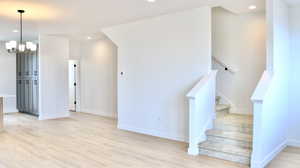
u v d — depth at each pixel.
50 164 3.80
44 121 7.39
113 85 8.13
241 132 4.29
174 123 5.18
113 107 8.19
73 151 4.45
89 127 6.55
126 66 6.18
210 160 3.94
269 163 3.78
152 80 5.57
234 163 3.79
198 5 4.51
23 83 8.88
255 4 4.49
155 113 5.54
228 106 5.33
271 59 3.91
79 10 4.75
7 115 8.48
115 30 6.39
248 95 5.22
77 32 7.17
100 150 4.51
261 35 5.04
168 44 5.21
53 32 7.16
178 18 5.01
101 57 8.55
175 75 5.11
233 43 5.40
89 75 9.11
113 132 5.96
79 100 9.54
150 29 5.55
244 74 5.27
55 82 7.86
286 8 4.48
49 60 7.67
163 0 4.18
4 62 8.89
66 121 7.42
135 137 5.46
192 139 4.26
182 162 3.86
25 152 4.39
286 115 4.62
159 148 4.61
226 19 5.48
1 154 4.28
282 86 4.32
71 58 9.20
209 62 4.59
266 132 3.69
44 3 4.25
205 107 4.47
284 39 4.38
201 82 4.52
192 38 4.81
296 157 4.04
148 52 5.63
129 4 4.39
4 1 4.12
